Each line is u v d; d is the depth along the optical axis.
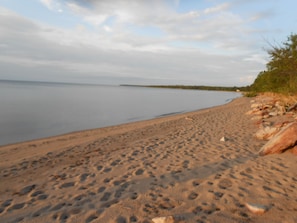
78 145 8.87
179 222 3.34
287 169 5.08
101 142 9.27
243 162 5.81
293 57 13.61
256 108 15.58
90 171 5.86
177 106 33.75
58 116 20.39
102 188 4.79
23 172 6.02
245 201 3.90
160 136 9.90
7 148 9.38
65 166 6.38
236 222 3.32
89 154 7.54
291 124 6.24
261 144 7.36
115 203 4.11
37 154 7.82
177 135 9.91
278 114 11.79
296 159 5.53
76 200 4.32
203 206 3.82
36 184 5.18
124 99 46.25
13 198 4.52
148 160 6.54
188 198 4.14
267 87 25.61
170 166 5.94
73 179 5.38
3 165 6.68
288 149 6.05
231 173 5.15
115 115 22.45
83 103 33.47
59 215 3.79
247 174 5.02
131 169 5.86
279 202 3.79
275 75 18.86
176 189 4.55
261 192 4.17
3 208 4.12
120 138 9.99
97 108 27.86
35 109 24.08
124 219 3.56
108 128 14.30
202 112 20.88
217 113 17.64
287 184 4.41
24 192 4.79
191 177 5.12
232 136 8.80
